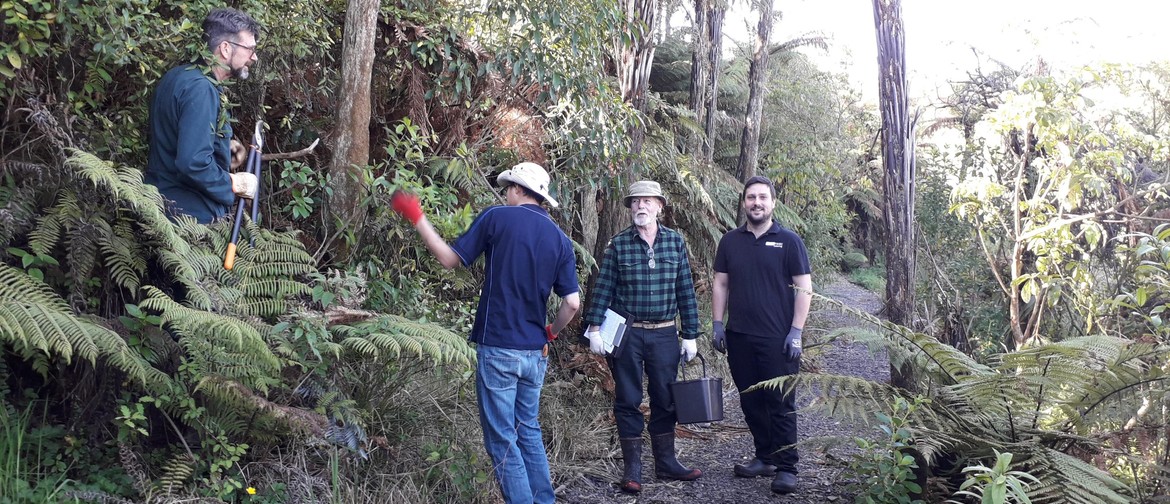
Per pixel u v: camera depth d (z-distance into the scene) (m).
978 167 6.65
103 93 3.23
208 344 2.87
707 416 4.21
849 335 3.88
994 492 2.69
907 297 5.46
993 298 7.33
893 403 3.68
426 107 4.93
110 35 2.94
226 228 3.21
